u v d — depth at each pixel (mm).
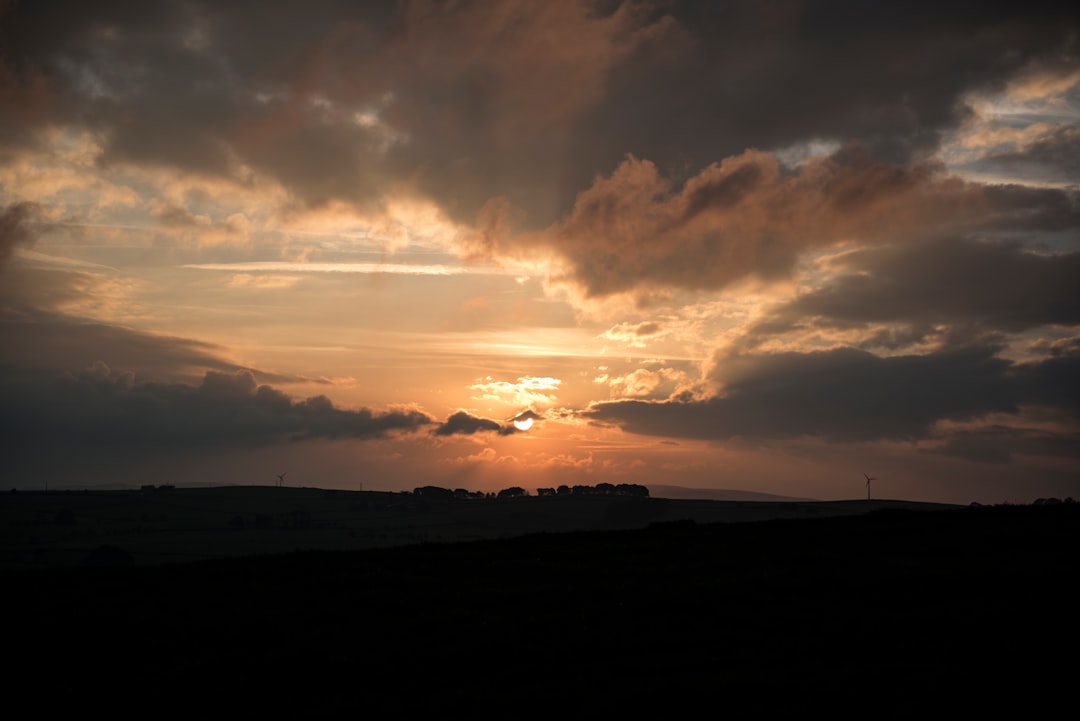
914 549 39000
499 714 21141
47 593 34438
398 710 21750
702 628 27609
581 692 22250
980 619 26484
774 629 27156
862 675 22203
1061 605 27500
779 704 20703
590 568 37312
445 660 25391
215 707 22641
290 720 21500
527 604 31203
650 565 37625
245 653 26469
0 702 23297
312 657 25797
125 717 22234
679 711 20625
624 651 25812
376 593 33062
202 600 32562
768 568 35562
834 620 27594
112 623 29625
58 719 22172
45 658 26484
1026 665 22172
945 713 19531
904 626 26438
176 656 26516
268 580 35844
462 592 33188
